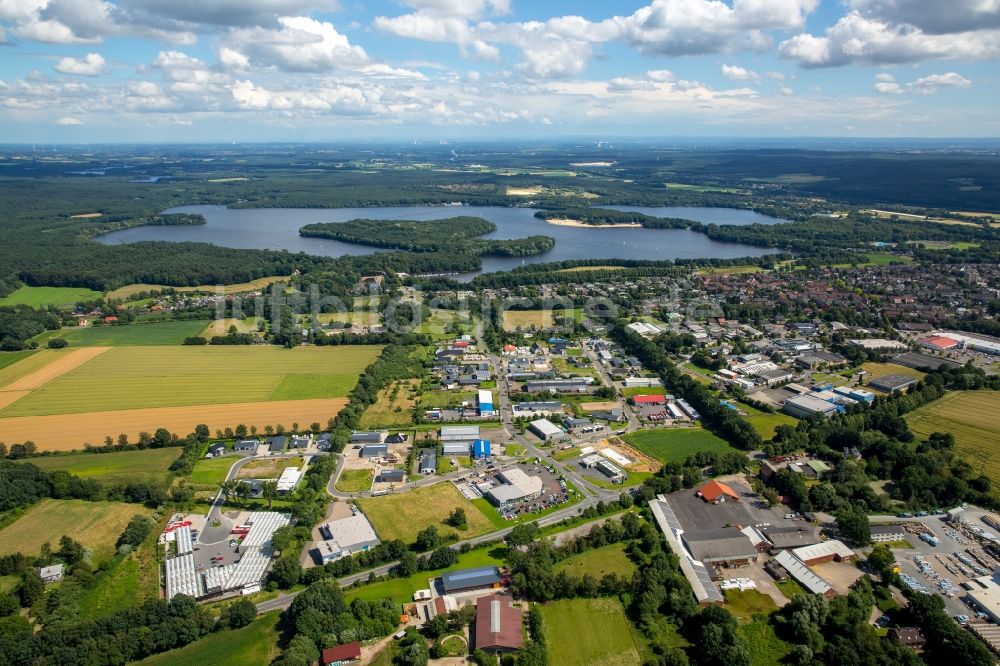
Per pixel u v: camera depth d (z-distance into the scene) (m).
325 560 191.38
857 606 167.50
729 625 158.88
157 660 154.88
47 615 167.12
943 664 152.38
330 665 151.50
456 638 160.88
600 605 173.25
